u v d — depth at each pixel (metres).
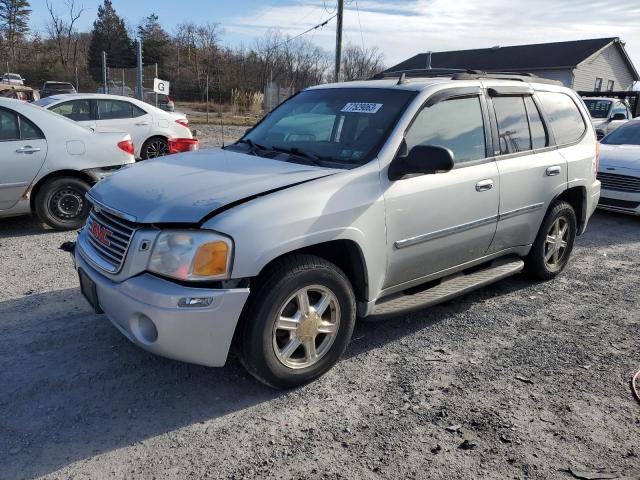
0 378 3.53
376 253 3.73
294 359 3.51
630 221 9.00
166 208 3.16
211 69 50.69
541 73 41.75
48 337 4.09
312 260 3.41
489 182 4.48
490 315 4.83
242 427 3.15
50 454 2.87
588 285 5.71
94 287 3.42
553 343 4.32
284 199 3.29
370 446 3.00
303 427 3.16
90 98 11.74
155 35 72.38
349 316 3.66
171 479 2.73
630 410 3.41
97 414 3.22
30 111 6.79
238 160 3.98
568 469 2.85
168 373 3.68
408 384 3.64
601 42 41.81
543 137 5.24
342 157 3.90
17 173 6.62
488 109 4.65
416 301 4.14
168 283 3.06
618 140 10.17
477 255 4.68
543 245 5.43
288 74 49.56
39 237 6.81
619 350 4.23
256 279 3.27
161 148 12.59
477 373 3.81
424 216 4.00
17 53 73.88
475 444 3.03
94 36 74.00
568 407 3.42
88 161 7.04
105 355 3.87
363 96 4.35
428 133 4.12
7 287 5.06
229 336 3.16
